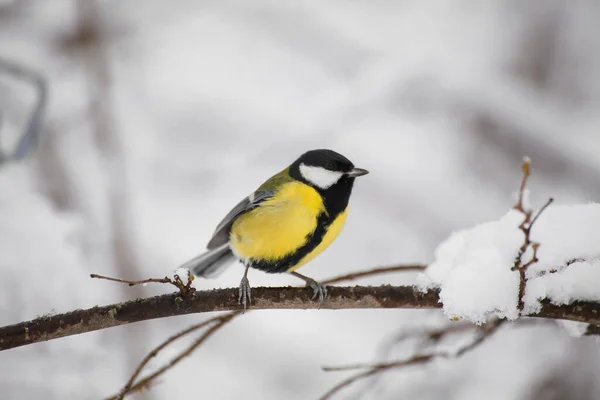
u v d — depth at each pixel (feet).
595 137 44.34
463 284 15.62
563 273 15.38
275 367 38.22
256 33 47.09
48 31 43.29
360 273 18.33
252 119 45.57
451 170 44.83
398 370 23.91
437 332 20.70
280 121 45.34
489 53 45.85
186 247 41.75
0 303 25.55
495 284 15.44
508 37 47.26
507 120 42.78
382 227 44.47
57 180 39.58
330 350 38.50
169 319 36.19
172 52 47.01
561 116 44.47
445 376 31.45
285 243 22.16
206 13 47.60
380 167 44.52
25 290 25.99
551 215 15.96
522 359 32.12
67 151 41.06
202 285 39.93
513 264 15.56
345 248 44.19
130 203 40.22
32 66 41.16
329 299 17.71
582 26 48.21
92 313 16.48
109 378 26.20
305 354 38.40
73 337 25.63
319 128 43.60
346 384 19.04
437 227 44.21
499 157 45.09
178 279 16.79
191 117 45.96
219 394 37.06
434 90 42.98
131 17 47.14
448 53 43.19
